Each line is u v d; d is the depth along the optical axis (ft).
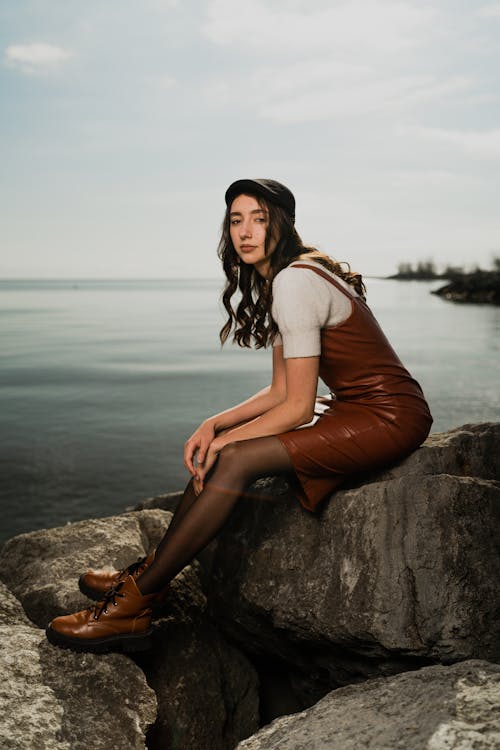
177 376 62.69
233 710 7.81
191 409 45.85
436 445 7.76
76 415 43.73
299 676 8.30
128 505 25.13
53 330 134.00
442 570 6.77
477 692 4.71
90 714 6.04
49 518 23.59
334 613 7.07
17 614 7.86
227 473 6.83
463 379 55.88
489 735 4.12
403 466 7.50
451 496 6.98
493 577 6.84
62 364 73.41
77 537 9.23
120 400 49.75
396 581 6.84
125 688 6.48
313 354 6.84
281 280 6.84
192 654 7.77
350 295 7.06
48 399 50.42
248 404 8.12
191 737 7.09
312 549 7.55
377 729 4.61
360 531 7.22
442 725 4.33
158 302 329.93
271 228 7.30
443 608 6.65
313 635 7.30
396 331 109.50
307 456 6.98
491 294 227.81
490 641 6.64
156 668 7.39
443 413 41.60
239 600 7.99
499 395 47.75
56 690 6.21
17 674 6.28
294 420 6.92
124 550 8.96
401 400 7.11
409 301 232.94
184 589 8.62
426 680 5.20
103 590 7.63
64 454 32.91
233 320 8.19
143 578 6.86
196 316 193.16
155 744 6.79
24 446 34.68
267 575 7.75
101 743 5.75
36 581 8.43
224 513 6.85
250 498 8.50
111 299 386.11
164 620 7.99
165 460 31.81
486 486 7.16
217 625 8.50
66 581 8.26
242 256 7.52
